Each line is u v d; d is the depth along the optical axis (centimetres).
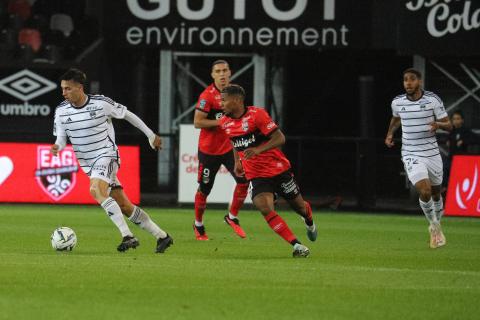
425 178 3181
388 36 5416
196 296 1969
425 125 3206
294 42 5422
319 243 3312
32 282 2114
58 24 6181
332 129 6344
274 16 5419
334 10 5422
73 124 2659
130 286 2083
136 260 2577
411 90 3184
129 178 4906
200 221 3372
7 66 5484
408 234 3803
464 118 5559
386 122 6269
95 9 6100
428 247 3241
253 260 2644
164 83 5569
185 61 5791
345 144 5662
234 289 2069
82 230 3644
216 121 3278
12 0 6147
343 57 6228
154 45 5447
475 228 4225
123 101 5928
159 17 5441
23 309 1788
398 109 3244
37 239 3241
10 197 4909
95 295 1958
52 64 5481
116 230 3669
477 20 5269
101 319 1709
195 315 1762
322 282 2200
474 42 5275
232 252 2911
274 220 2717
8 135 5075
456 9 5281
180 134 4925
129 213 2755
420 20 5306
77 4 6228
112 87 5784
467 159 4741
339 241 3416
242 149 2716
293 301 1934
